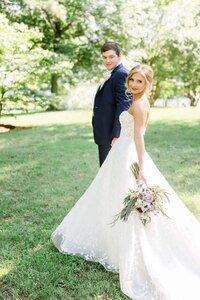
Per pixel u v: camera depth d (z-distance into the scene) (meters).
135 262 3.21
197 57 24.83
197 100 35.22
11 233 4.23
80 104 24.48
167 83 32.44
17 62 10.69
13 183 6.15
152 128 11.67
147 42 23.94
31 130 12.26
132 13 19.58
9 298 3.10
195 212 4.64
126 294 3.08
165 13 23.53
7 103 11.59
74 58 20.94
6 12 17.69
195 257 3.41
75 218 3.91
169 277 3.16
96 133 4.62
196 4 23.53
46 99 13.09
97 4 19.16
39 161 7.59
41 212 4.85
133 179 3.46
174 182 5.95
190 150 8.24
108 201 3.58
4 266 3.56
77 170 6.82
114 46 4.36
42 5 17.38
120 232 3.38
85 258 3.67
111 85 4.40
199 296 3.01
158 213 3.28
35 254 3.75
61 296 3.10
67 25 20.75
